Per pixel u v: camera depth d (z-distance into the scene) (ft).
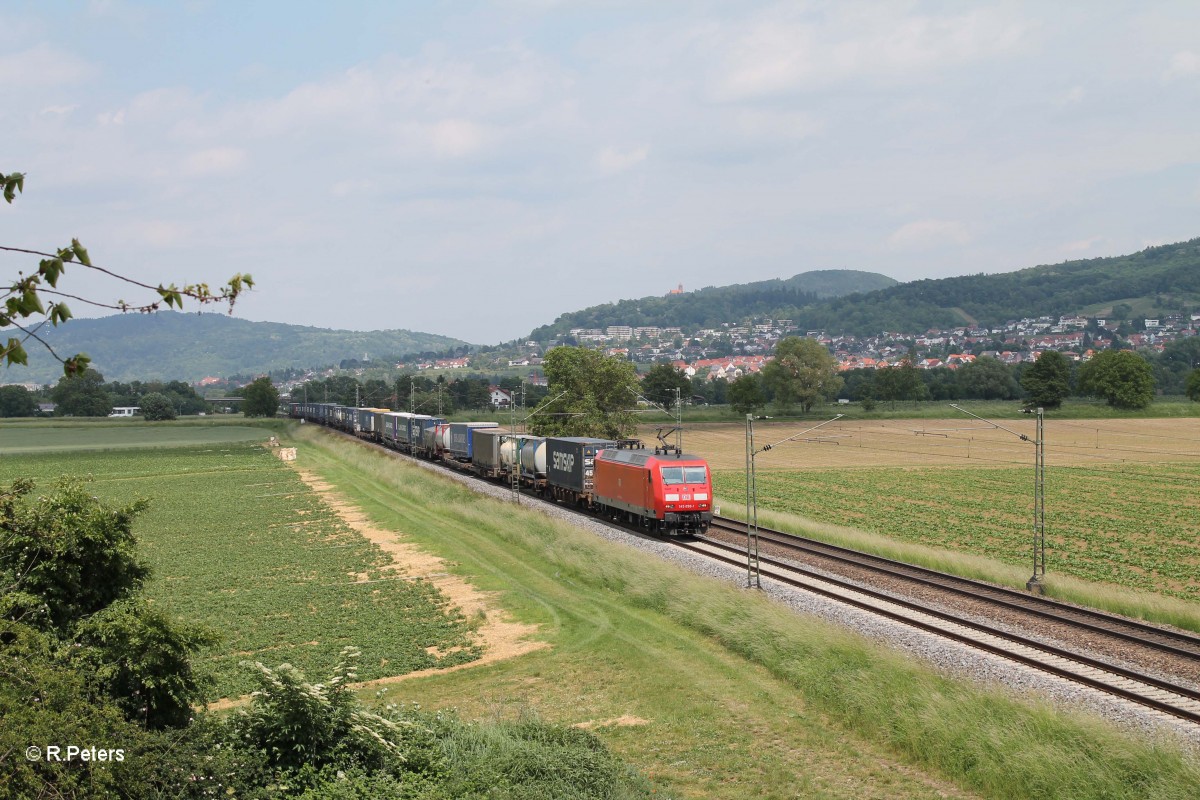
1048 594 117.50
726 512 192.13
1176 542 168.66
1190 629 100.32
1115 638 92.63
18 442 440.04
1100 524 189.98
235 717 57.26
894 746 70.38
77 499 56.65
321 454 364.79
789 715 77.51
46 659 46.55
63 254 25.64
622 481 166.50
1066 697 74.38
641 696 83.25
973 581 121.60
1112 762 60.59
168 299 27.12
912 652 86.94
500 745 64.44
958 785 63.93
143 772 44.73
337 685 59.62
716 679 86.94
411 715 69.56
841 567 130.82
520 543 160.76
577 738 68.69
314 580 137.39
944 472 303.07
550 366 277.23
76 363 26.32
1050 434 432.66
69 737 41.39
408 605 120.37
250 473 298.15
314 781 52.85
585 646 99.25
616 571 127.54
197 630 53.42
